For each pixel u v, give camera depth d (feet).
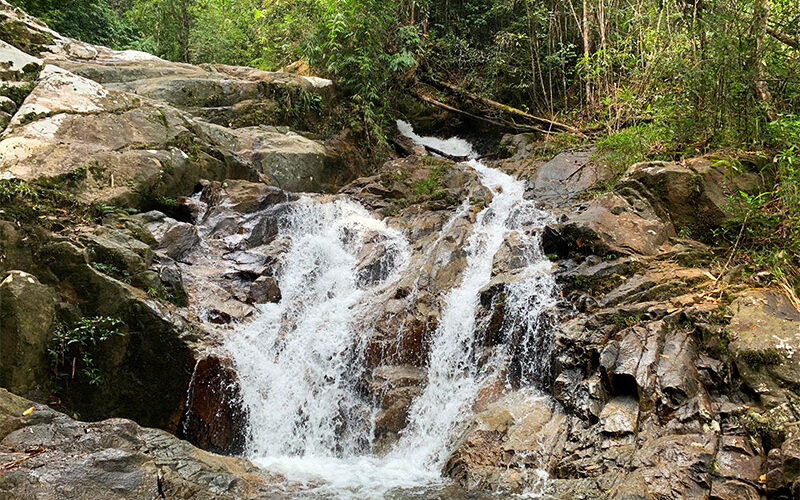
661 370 15.70
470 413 18.60
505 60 43.96
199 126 28.40
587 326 18.26
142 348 18.34
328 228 27.55
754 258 20.15
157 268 20.57
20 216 18.31
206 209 25.29
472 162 37.11
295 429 19.77
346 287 24.63
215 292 21.95
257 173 29.66
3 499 9.94
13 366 15.57
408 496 14.43
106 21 44.32
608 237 21.58
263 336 21.17
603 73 36.81
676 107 26.30
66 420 12.96
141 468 11.81
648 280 19.61
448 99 45.24
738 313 16.99
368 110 37.91
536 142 37.96
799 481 11.75
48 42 32.30
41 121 22.49
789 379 14.70
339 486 15.21
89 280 18.03
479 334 20.99
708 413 14.37
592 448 14.75
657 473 13.08
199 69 35.65
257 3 56.90
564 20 42.96
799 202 19.58
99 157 22.65
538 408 17.43
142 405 18.33
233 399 19.13
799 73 24.20
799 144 20.71
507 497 14.11
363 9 38.58
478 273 23.98
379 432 18.97
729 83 23.77
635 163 26.08
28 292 16.17
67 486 10.73
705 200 22.62
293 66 43.39
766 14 23.15
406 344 21.22
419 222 27.81
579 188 29.07
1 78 23.98
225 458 15.62
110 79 31.22
